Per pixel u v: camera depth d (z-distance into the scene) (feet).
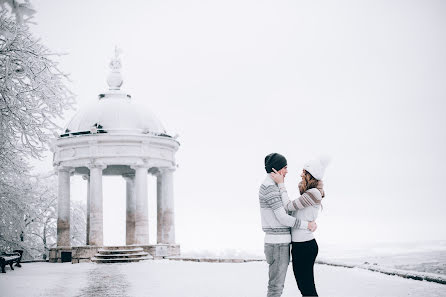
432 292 32.17
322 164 21.42
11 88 58.13
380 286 35.91
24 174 70.79
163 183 97.45
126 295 34.65
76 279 49.01
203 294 34.09
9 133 59.31
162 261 80.02
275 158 20.97
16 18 41.22
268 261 20.88
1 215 74.23
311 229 20.51
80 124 93.66
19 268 68.80
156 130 95.71
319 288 35.06
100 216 88.74
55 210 110.42
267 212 20.89
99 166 89.40
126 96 99.96
